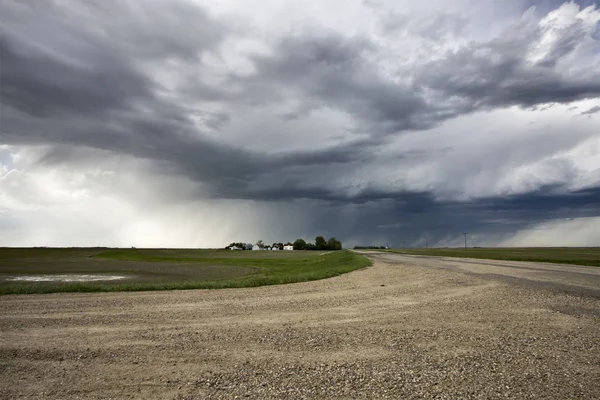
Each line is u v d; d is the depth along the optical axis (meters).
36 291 19.66
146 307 14.84
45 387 6.93
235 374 7.53
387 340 9.87
